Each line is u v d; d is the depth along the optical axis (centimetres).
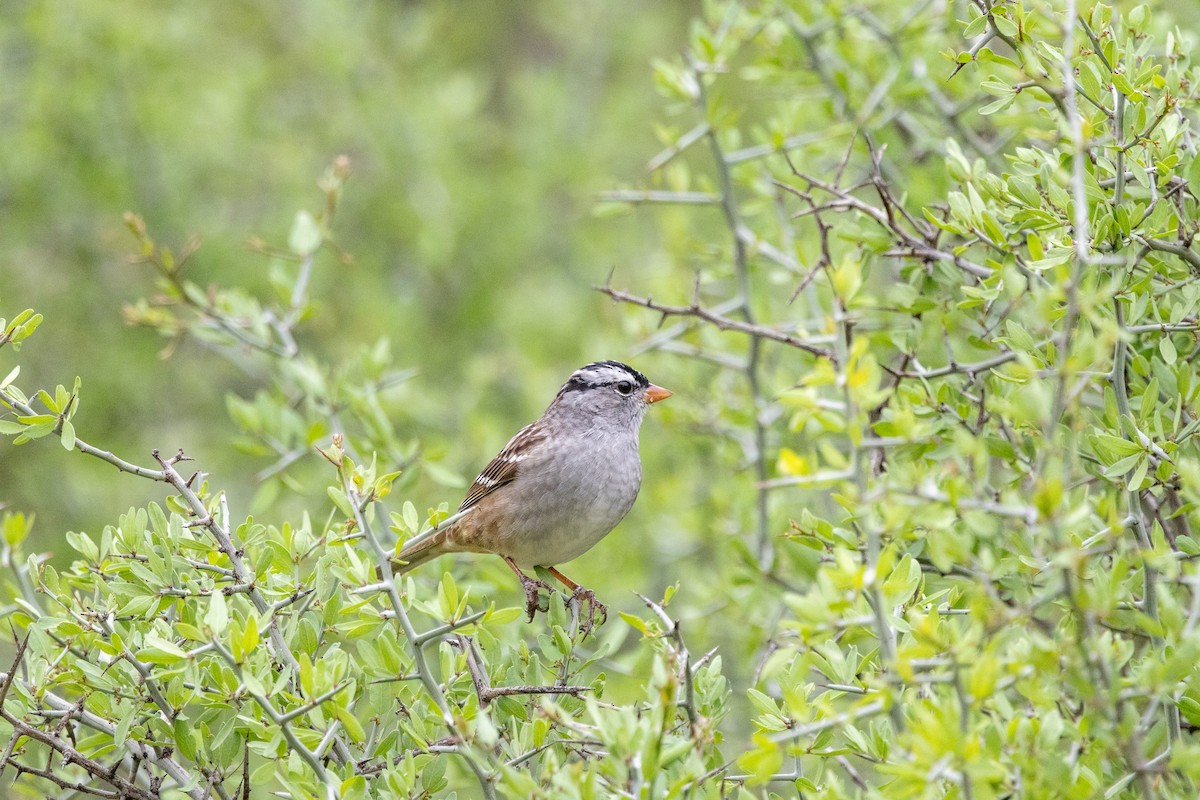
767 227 1255
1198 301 761
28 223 1709
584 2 2069
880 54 1212
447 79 1975
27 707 738
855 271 614
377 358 1193
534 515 1103
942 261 905
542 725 706
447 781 757
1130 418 712
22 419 739
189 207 1781
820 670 717
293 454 1139
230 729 732
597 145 1928
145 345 1727
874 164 949
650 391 1159
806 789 680
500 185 1881
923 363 986
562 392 1134
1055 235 752
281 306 1390
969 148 1164
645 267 1636
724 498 1324
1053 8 787
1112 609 574
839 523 857
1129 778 620
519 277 1881
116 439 1686
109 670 751
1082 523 687
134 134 1766
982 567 616
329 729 686
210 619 673
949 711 542
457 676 745
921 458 841
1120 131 721
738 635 1236
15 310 1700
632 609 1361
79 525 1565
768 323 1278
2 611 741
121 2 1700
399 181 1856
